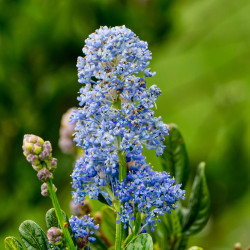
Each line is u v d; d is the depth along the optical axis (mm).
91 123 3615
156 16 9586
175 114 11320
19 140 9359
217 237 10359
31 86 9336
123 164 3582
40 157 3529
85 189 3660
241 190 9102
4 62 9242
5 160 9305
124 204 3588
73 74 9422
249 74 10758
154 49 10047
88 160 3598
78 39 9312
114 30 3684
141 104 3580
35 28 9242
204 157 10156
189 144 10500
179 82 11492
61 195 9086
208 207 5000
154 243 4953
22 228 3809
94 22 9305
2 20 9164
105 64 3689
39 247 3781
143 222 3830
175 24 9891
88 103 3641
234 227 10406
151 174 3551
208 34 10633
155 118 3672
